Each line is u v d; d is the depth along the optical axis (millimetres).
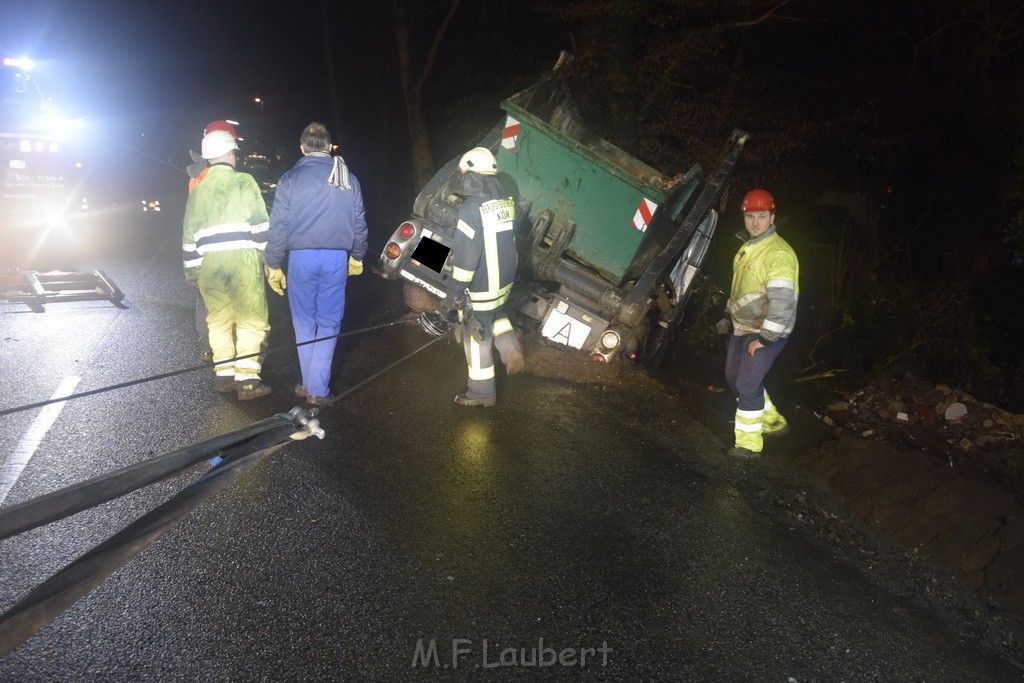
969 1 11281
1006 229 10852
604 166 7316
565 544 4645
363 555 4277
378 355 7809
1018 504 5809
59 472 4906
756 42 13883
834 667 3801
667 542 4820
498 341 6863
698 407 7508
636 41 12930
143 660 3344
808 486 5965
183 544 4203
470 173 6422
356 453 5547
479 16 18562
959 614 4469
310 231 6164
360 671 3400
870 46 13758
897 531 5387
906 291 9984
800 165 13531
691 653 3773
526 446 6023
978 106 12156
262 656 3436
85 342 7570
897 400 8250
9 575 3844
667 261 7496
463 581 4148
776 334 6027
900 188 14242
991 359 10320
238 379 6316
